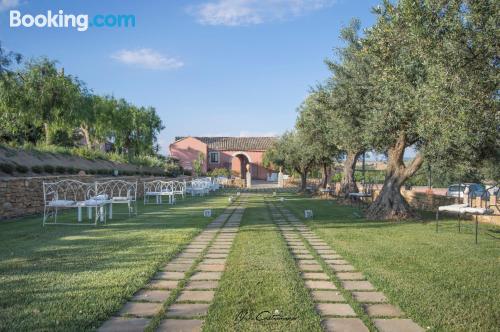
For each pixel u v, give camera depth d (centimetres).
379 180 2308
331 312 344
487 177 1141
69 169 1644
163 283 423
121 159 2541
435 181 1950
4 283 407
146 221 962
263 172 5191
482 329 307
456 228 878
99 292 379
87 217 1030
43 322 306
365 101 1000
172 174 3161
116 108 2816
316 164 2531
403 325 317
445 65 496
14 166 1285
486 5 464
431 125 648
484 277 455
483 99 493
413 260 539
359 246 643
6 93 1508
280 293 385
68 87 1769
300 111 1939
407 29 538
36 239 678
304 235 777
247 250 591
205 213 1101
